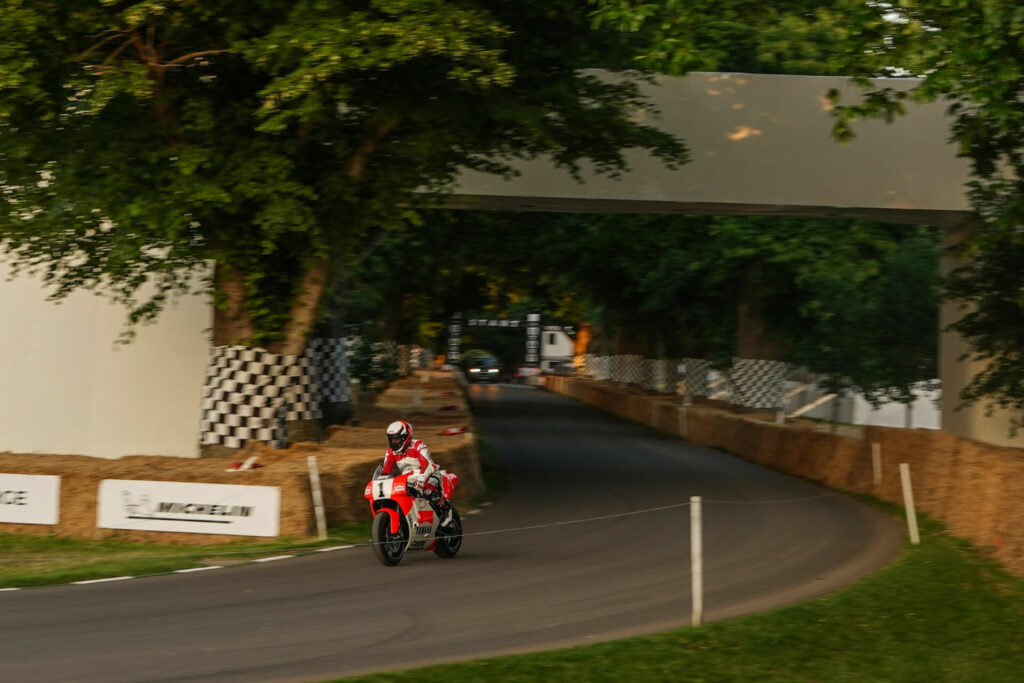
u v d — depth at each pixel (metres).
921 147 23.50
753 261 34.47
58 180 17.84
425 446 14.92
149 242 18.39
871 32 14.63
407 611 11.48
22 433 25.41
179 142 18.53
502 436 40.19
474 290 48.16
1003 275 18.97
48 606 11.60
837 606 12.23
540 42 19.47
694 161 23.44
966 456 18.06
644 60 16.11
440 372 80.25
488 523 18.61
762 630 10.88
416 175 19.25
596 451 34.41
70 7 16.70
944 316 25.58
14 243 18.45
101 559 14.88
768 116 23.52
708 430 37.69
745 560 15.20
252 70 17.56
